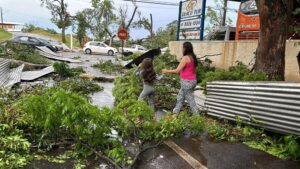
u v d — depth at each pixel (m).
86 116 4.41
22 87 9.09
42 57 20.39
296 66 9.32
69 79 11.27
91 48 36.59
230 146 5.30
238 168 4.40
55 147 4.85
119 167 4.20
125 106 5.24
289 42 9.57
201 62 12.48
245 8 13.18
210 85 7.26
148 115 5.00
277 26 7.70
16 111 5.27
